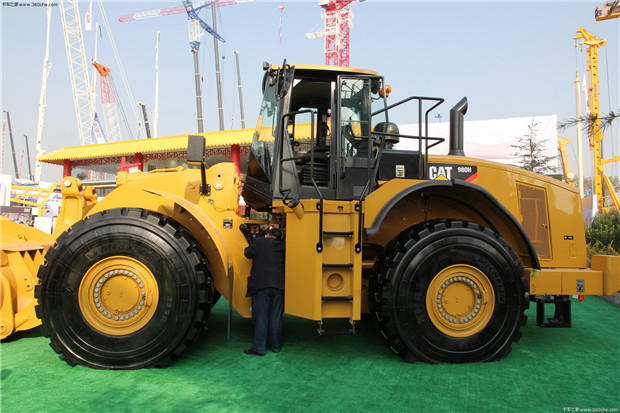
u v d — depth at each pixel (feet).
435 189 12.13
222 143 69.10
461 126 14.79
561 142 61.41
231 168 13.42
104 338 10.48
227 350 12.24
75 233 10.70
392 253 11.41
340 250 11.27
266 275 11.98
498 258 11.36
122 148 79.30
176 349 10.68
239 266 13.00
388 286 11.07
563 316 12.92
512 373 10.65
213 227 11.94
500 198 13.52
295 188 12.50
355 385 9.75
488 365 11.20
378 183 12.53
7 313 12.26
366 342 13.19
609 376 10.54
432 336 11.12
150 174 14.05
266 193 13.09
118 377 10.03
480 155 51.90
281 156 12.12
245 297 12.89
